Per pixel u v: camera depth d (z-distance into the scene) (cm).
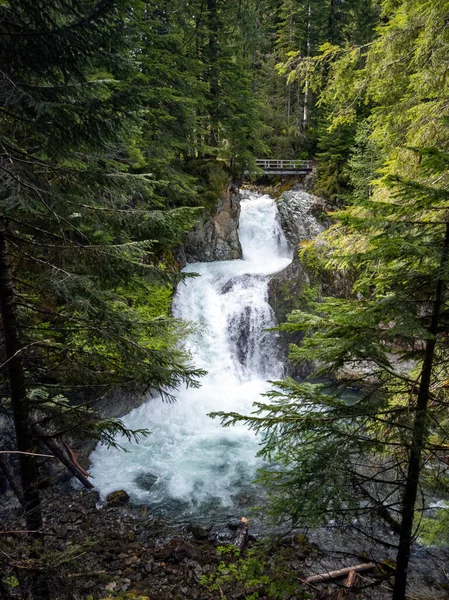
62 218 441
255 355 1784
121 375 554
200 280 1872
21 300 555
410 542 368
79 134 425
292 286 1891
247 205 2609
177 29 1778
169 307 1662
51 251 481
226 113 2120
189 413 1384
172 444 1204
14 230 491
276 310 1845
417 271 336
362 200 302
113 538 800
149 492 978
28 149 502
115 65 433
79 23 381
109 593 632
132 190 515
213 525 859
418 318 357
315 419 375
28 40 396
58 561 354
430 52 623
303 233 2478
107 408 1258
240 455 1152
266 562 680
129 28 411
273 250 2483
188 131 1708
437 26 588
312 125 3200
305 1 2961
